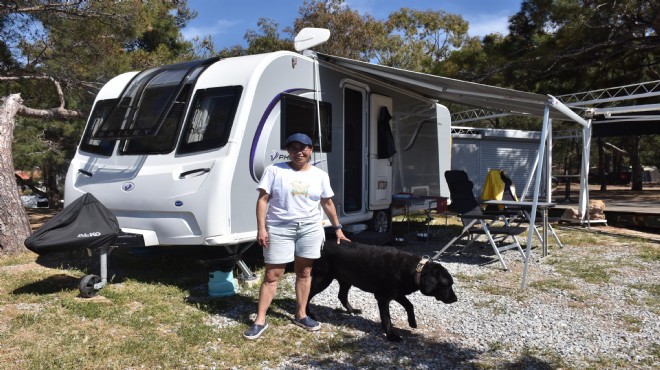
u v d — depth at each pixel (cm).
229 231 511
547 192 832
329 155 670
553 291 530
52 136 1477
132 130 535
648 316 451
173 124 550
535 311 464
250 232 538
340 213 693
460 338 399
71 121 1341
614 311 466
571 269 634
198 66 582
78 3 913
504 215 692
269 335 395
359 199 744
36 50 959
